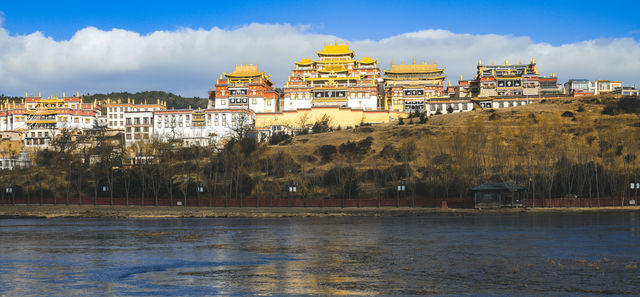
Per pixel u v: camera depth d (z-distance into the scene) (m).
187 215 112.75
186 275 41.53
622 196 127.88
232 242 62.53
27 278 40.53
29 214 115.12
